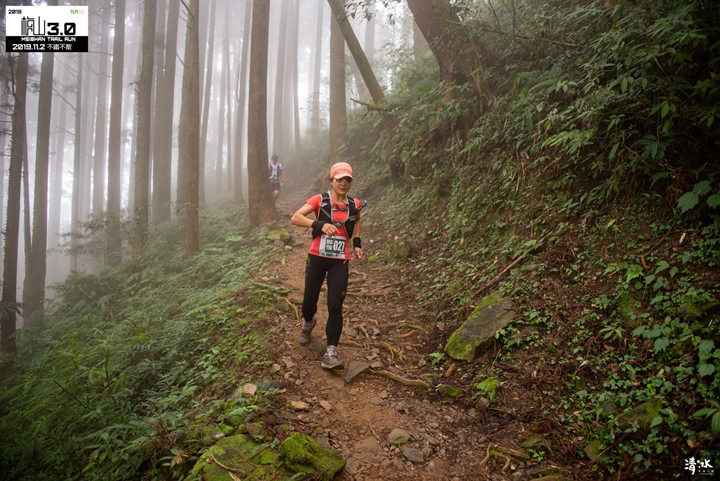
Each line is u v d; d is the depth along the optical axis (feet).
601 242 12.49
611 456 7.86
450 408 10.33
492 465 8.36
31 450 10.61
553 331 11.41
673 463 7.17
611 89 13.32
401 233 24.17
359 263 22.65
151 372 12.87
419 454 8.66
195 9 27.20
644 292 10.44
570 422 8.96
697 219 10.68
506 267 14.47
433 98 25.34
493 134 19.19
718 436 7.09
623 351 9.83
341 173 11.43
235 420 9.12
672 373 8.65
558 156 15.11
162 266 29.68
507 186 17.10
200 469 7.79
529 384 10.25
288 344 13.42
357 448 8.89
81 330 23.32
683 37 9.71
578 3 17.58
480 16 22.85
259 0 29.48
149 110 43.27
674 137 11.50
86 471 9.13
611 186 12.65
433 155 25.17
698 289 9.48
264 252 24.82
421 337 14.15
